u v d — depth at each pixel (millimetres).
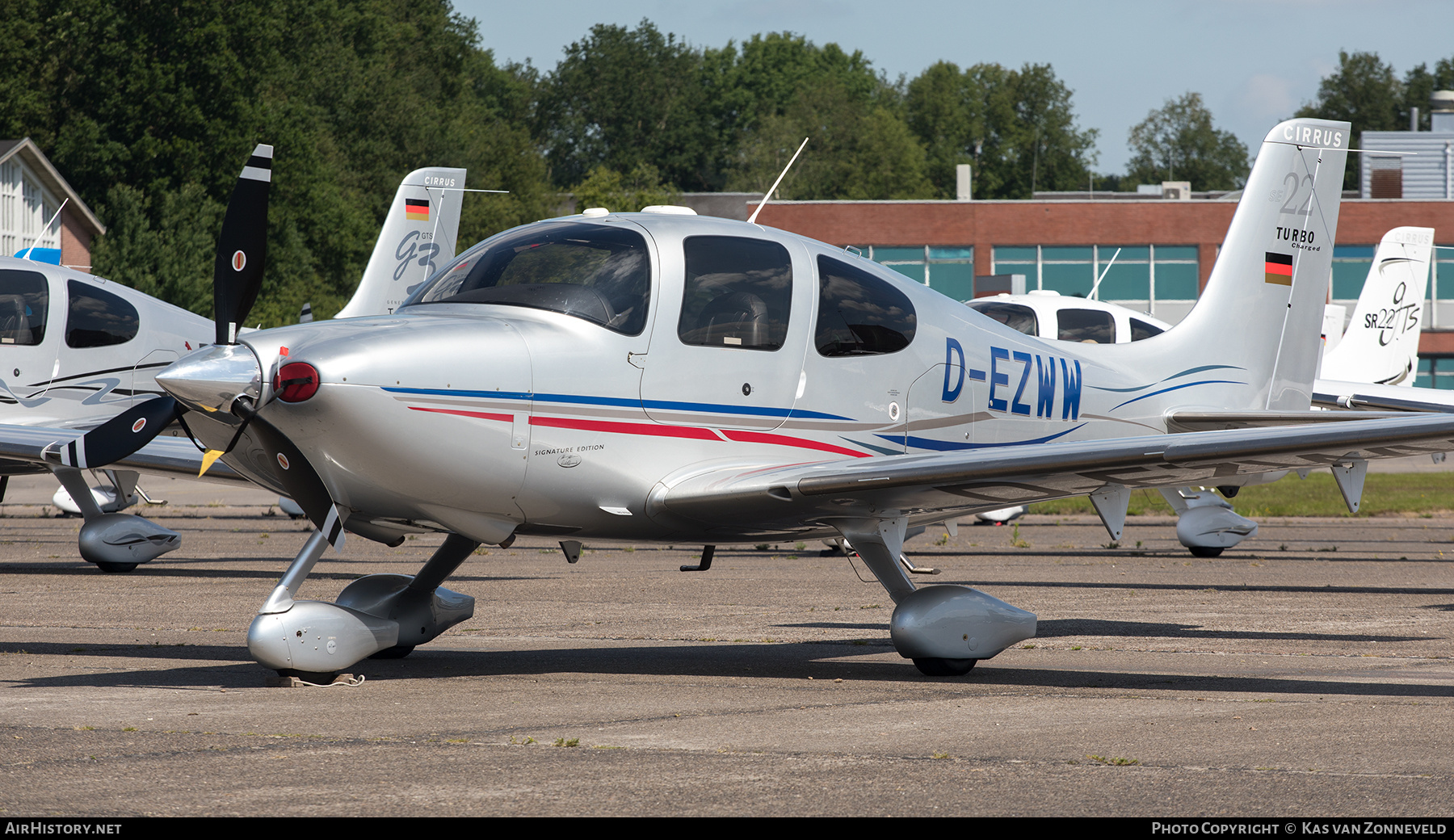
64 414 43781
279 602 20484
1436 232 160000
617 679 21562
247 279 20625
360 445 19672
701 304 22156
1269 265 33031
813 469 21625
